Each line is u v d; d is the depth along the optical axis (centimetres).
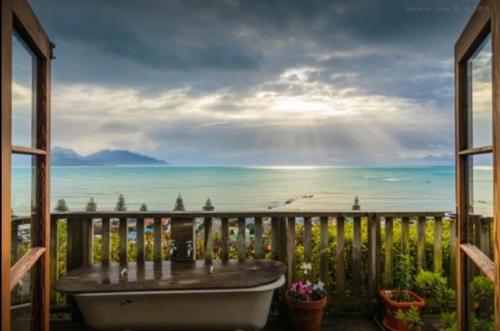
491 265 142
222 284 246
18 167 141
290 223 318
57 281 251
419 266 321
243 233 318
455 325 235
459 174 186
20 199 144
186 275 265
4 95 107
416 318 270
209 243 315
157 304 243
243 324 253
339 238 320
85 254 305
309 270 311
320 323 289
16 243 139
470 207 179
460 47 182
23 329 149
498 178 121
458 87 188
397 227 354
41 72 169
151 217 308
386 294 302
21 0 129
